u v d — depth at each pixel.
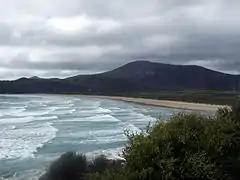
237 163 5.98
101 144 24.45
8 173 15.70
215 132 6.80
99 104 103.56
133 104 102.81
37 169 16.39
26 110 71.19
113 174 6.14
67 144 24.89
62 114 58.94
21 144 25.36
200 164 5.74
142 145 6.19
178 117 7.28
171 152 6.00
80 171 8.97
